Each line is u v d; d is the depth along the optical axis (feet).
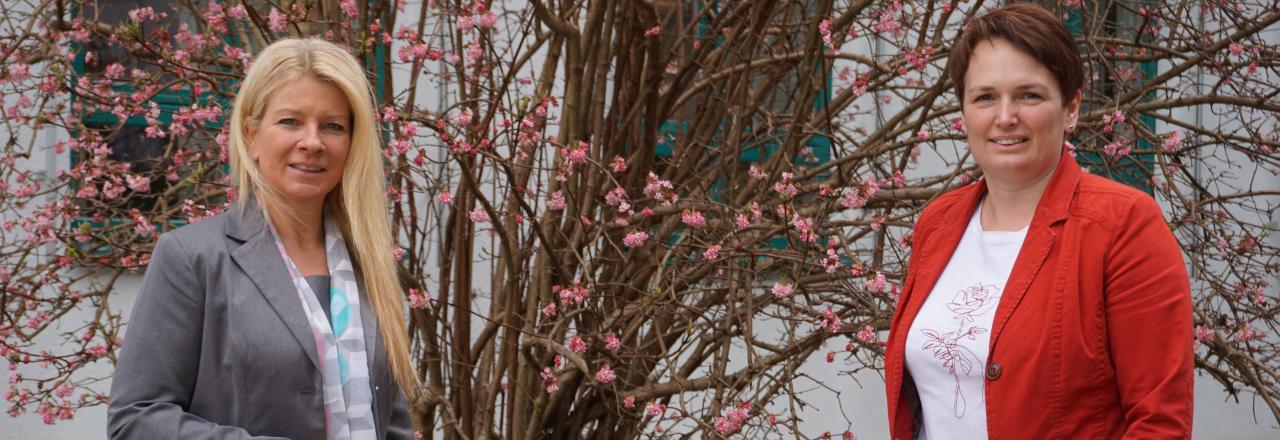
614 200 12.94
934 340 7.08
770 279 14.37
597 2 14.03
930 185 13.62
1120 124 15.67
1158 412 6.24
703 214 13.85
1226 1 14.11
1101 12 17.75
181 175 15.51
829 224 13.19
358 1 13.24
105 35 13.47
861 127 18.80
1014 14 6.99
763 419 12.76
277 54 6.82
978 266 7.17
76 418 16.31
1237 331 13.61
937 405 7.06
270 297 6.53
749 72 14.39
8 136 15.47
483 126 12.87
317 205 7.03
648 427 17.22
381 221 7.18
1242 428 22.34
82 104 13.87
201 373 6.39
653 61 14.58
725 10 15.20
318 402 6.53
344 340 6.82
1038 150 6.90
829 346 19.53
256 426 6.38
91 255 13.65
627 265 14.12
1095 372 6.51
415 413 13.75
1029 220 7.08
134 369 6.24
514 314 13.73
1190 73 17.54
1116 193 6.66
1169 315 6.33
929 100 13.75
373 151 7.07
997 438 6.72
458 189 13.93
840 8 15.83
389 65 13.28
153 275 6.44
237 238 6.67
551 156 16.29
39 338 16.05
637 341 14.48
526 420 14.21
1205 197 14.37
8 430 15.97
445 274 14.19
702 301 14.28
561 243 13.98
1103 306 6.52
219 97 13.76
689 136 15.49
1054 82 6.87
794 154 14.42
